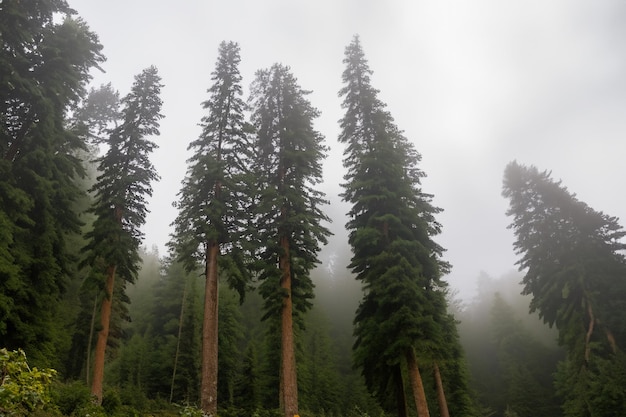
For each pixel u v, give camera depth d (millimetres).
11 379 5406
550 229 28000
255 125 23344
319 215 20844
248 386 36594
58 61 18547
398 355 17359
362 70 24219
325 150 22562
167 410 26438
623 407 21781
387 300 17828
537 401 48562
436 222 23469
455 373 33250
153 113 23531
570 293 26688
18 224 16094
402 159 22109
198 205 20094
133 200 21781
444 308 21328
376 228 20469
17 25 16797
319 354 46906
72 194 18000
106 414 13617
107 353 31375
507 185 30625
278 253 19781
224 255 19281
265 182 21891
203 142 21422
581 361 25016
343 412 43656
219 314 39688
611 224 27156
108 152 22438
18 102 17531
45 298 16219
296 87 23938
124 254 20375
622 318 24203
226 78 22891
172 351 36625
